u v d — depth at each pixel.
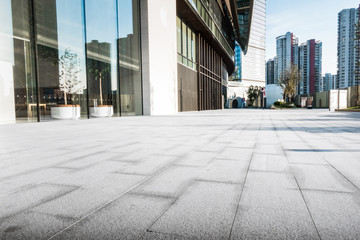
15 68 9.68
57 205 1.63
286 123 8.76
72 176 2.34
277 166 2.63
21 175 2.39
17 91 9.80
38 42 10.51
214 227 1.30
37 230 1.29
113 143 4.45
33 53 10.26
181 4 21.89
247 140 4.62
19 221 1.40
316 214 1.44
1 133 6.27
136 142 4.54
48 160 3.08
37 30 10.45
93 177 2.29
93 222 1.38
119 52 14.65
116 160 3.04
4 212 1.53
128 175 2.35
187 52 26.58
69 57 11.90
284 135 5.32
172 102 19.97
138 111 16.02
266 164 2.73
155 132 6.21
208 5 31.17
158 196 1.77
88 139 5.03
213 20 33.78
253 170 2.48
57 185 2.06
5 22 9.27
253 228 1.28
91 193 1.86
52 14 11.07
